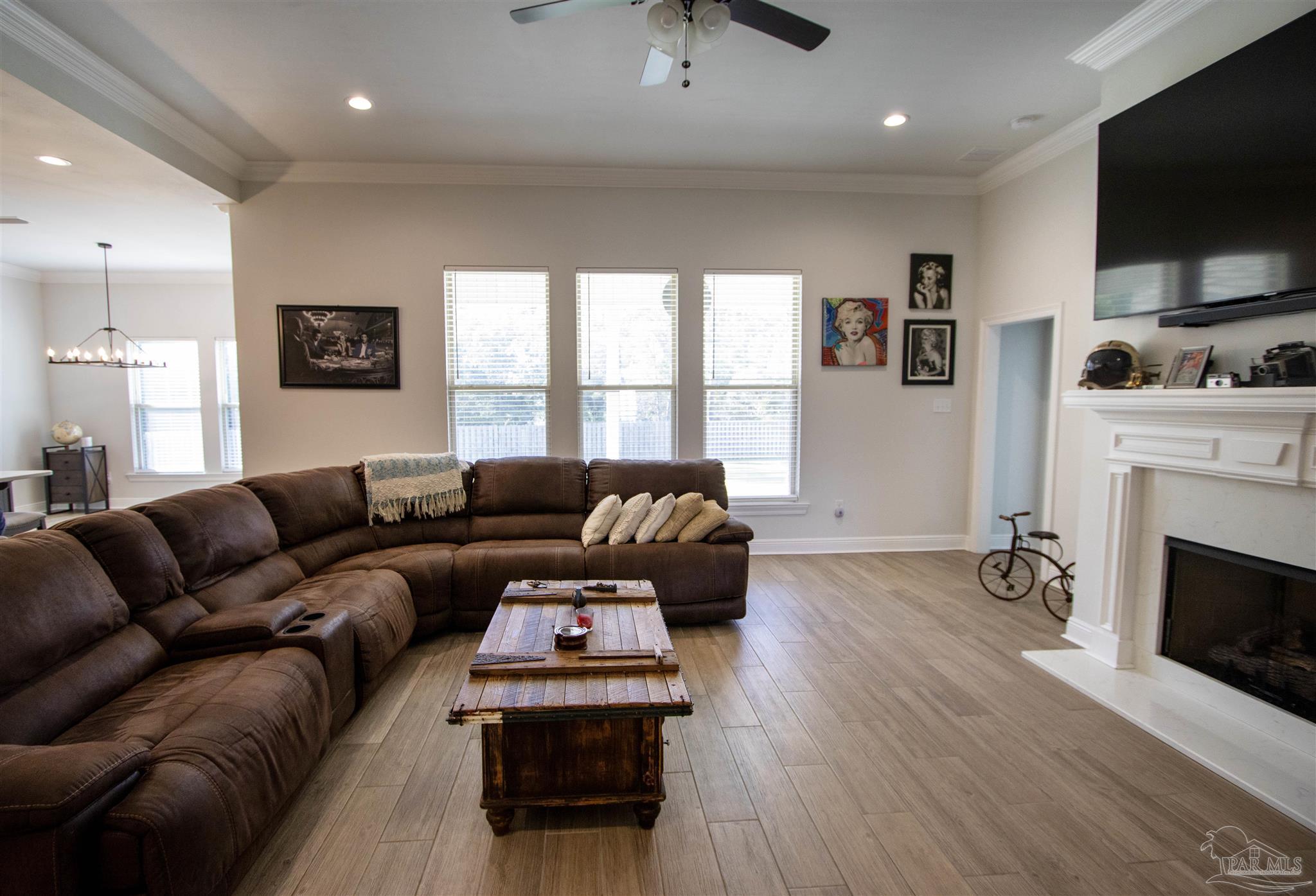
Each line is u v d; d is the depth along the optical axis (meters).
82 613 1.60
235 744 1.40
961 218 4.43
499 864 1.50
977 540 4.55
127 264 6.15
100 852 1.09
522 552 3.07
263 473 4.09
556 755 1.62
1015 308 4.05
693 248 4.27
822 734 2.09
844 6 2.34
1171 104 2.29
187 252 5.58
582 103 3.14
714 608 3.10
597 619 2.09
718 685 2.47
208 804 1.25
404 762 1.93
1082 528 2.79
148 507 2.07
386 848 1.56
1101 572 2.66
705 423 4.40
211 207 4.10
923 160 4.00
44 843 1.02
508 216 4.14
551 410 4.27
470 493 3.60
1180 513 2.33
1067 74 2.88
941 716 2.21
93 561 1.75
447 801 1.75
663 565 3.06
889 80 2.94
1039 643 2.87
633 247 4.23
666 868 1.49
